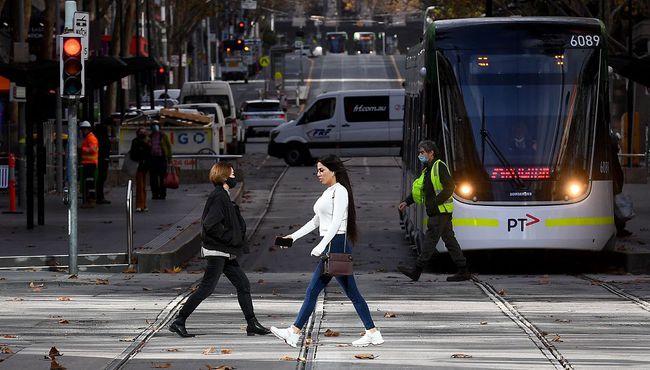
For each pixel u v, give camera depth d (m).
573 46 46.06
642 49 109.25
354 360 25.97
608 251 47.38
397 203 77.50
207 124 91.94
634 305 35.38
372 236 60.28
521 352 26.94
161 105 158.25
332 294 38.25
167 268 46.91
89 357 26.36
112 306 34.97
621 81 107.50
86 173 70.62
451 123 45.66
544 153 45.31
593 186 45.50
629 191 81.88
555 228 44.91
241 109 151.62
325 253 27.42
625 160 90.56
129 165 67.12
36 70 57.56
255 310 34.22
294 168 105.62
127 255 46.31
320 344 28.22
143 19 191.88
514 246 44.91
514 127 45.44
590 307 34.91
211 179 29.84
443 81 45.88
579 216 45.09
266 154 126.31
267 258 52.47
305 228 27.70
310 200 79.75
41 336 29.53
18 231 57.25
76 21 44.03
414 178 51.25
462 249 45.03
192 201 75.00
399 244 56.94
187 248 51.75
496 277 44.25
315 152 106.12
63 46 42.66
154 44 175.25
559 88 45.75
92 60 60.53
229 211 29.45
